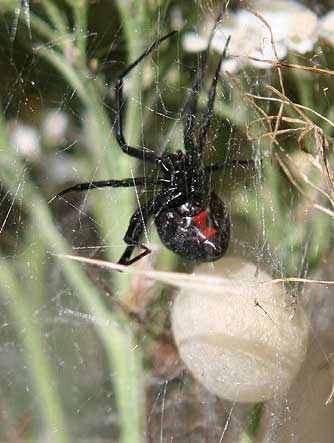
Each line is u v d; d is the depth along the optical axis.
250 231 0.11
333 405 0.11
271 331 0.10
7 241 0.11
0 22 0.12
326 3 0.12
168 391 0.11
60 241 0.11
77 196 0.12
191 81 0.12
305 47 0.11
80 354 0.11
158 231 0.10
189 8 0.12
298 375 0.11
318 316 0.11
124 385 0.11
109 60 0.12
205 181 0.10
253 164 0.11
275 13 0.11
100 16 0.12
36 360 0.11
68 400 0.11
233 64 0.11
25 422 0.11
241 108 0.11
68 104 0.12
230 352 0.10
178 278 0.10
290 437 0.11
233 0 0.11
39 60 0.12
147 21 0.12
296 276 0.11
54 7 0.12
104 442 0.11
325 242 0.11
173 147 0.11
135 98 0.11
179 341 0.10
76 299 0.11
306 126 0.11
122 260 0.11
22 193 0.11
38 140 0.12
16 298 0.11
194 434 0.11
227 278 0.10
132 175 0.11
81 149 0.12
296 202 0.11
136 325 0.11
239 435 0.11
